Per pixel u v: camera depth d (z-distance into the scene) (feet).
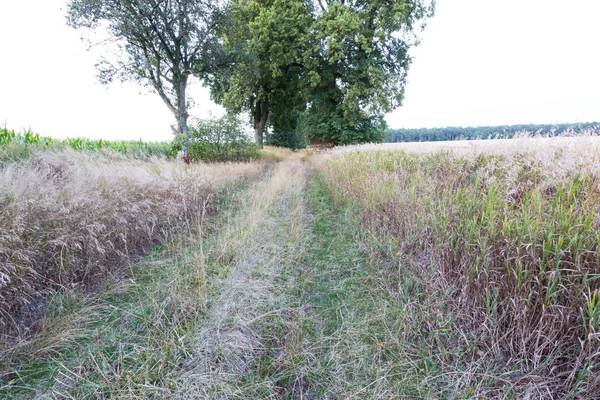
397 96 71.00
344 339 7.32
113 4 30.66
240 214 17.80
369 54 66.85
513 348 6.28
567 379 5.29
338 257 12.28
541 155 13.26
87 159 18.07
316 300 9.23
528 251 6.73
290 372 6.30
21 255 7.41
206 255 11.45
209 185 21.24
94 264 9.49
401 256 10.27
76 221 9.66
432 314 7.46
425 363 6.22
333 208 20.59
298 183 29.89
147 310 7.98
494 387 5.66
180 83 37.50
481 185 12.38
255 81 68.74
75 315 7.59
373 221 13.83
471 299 7.43
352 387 6.00
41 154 17.46
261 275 10.36
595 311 5.30
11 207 8.11
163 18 32.99
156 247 13.09
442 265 8.57
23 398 5.44
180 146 39.96
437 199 11.75
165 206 14.82
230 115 46.11
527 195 9.49
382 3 63.16
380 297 9.02
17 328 6.81
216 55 40.19
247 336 7.24
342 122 73.92
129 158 25.21
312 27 65.31
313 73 66.33
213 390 5.71
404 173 17.87
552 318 5.94
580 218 7.01
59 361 6.30
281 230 15.40
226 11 38.86
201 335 6.93
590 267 6.31
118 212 11.76
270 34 66.59
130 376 5.77
